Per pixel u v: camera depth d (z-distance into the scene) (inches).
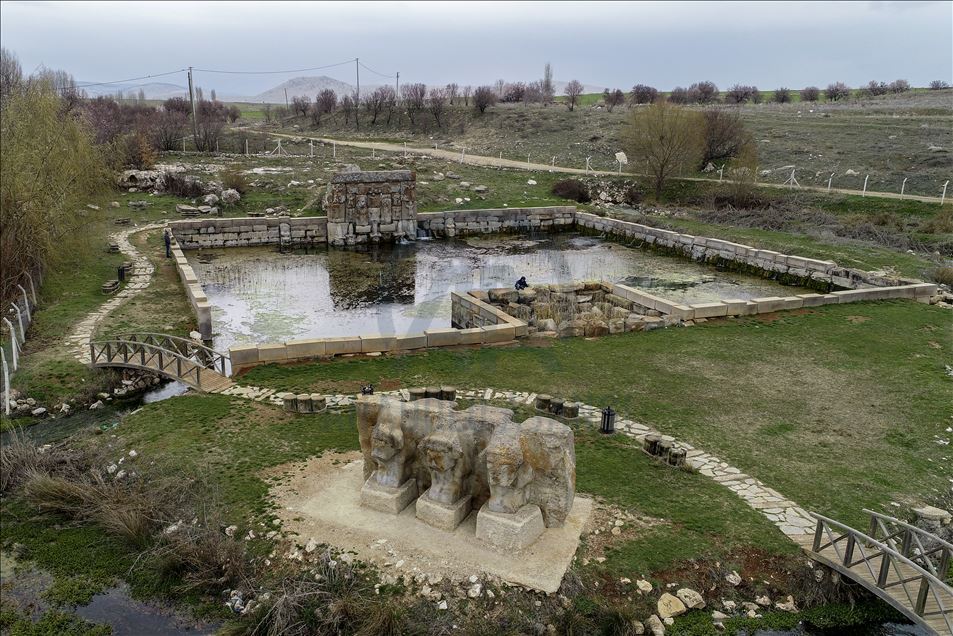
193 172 1889.8
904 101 3021.7
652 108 1926.7
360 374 738.2
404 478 468.8
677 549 437.7
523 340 861.2
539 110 3152.1
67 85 2778.1
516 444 414.3
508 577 397.4
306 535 440.5
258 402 663.1
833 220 1568.7
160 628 399.2
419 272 1359.5
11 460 550.0
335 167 2087.8
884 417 646.5
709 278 1331.2
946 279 1128.8
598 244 1675.7
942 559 381.1
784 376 748.6
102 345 807.7
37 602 419.8
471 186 2007.9
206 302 911.0
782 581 425.1
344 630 380.8
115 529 471.5
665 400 682.2
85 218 1191.6
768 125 2471.7
